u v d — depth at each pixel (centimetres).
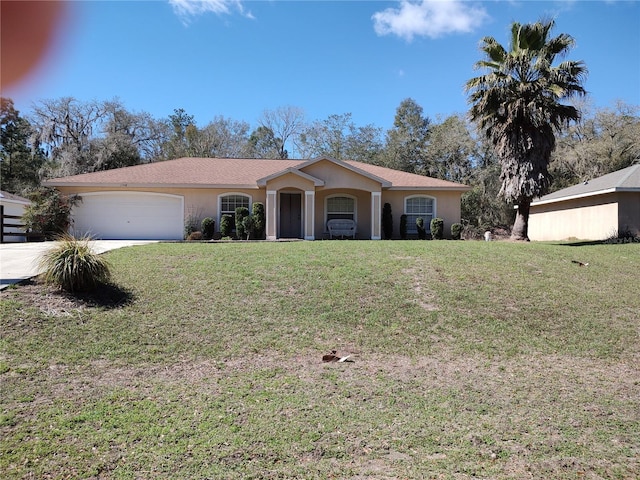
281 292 867
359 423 453
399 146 4094
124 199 2027
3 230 2034
